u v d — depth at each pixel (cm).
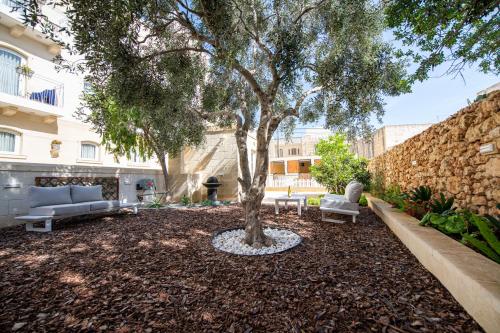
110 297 196
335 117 440
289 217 555
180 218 549
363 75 318
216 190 927
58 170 596
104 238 380
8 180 495
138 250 319
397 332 147
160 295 199
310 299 188
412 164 481
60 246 340
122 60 242
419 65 342
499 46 309
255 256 290
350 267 251
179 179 953
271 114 354
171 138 609
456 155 316
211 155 1009
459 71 327
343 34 338
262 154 350
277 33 305
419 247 252
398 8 286
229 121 592
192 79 445
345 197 541
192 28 286
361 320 160
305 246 329
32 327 158
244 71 323
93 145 922
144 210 679
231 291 204
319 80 332
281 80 326
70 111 848
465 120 288
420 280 213
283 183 1451
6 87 729
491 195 249
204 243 349
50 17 772
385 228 423
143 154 887
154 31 280
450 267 183
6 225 487
